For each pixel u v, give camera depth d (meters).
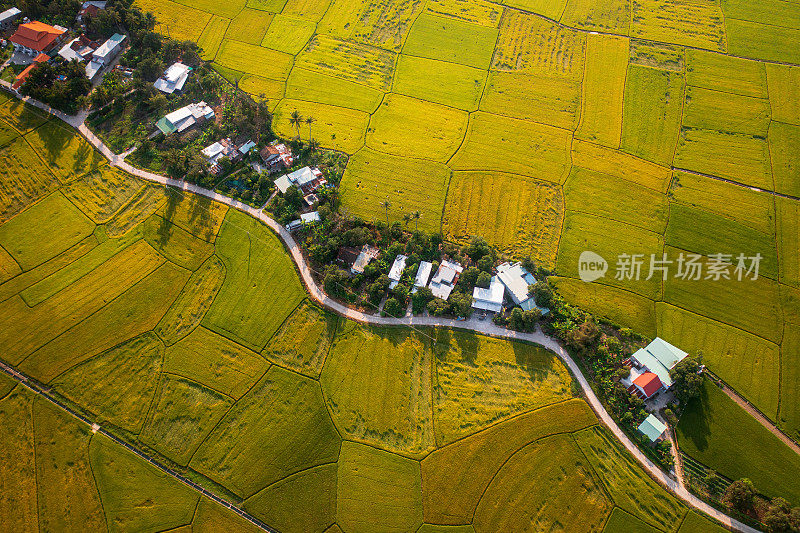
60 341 100.44
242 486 87.56
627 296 107.69
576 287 108.88
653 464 88.81
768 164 129.62
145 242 113.06
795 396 95.50
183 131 129.00
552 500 86.38
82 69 132.12
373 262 108.62
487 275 105.31
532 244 115.94
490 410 94.88
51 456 89.19
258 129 129.12
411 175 126.69
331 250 108.44
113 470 88.31
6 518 84.12
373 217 118.19
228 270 109.62
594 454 89.94
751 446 90.12
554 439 91.50
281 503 86.25
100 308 104.38
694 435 91.19
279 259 111.00
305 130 133.12
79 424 92.25
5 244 111.50
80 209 116.94
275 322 103.56
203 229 114.69
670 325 104.38
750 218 120.19
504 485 87.69
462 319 104.31
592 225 119.12
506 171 128.62
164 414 93.62
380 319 103.94
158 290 106.94
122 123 129.50
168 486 87.31
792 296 107.81
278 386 96.75
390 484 87.94
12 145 124.50
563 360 99.62
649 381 92.38
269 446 90.94
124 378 97.12
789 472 87.56
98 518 84.44
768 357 100.12
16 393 94.75
